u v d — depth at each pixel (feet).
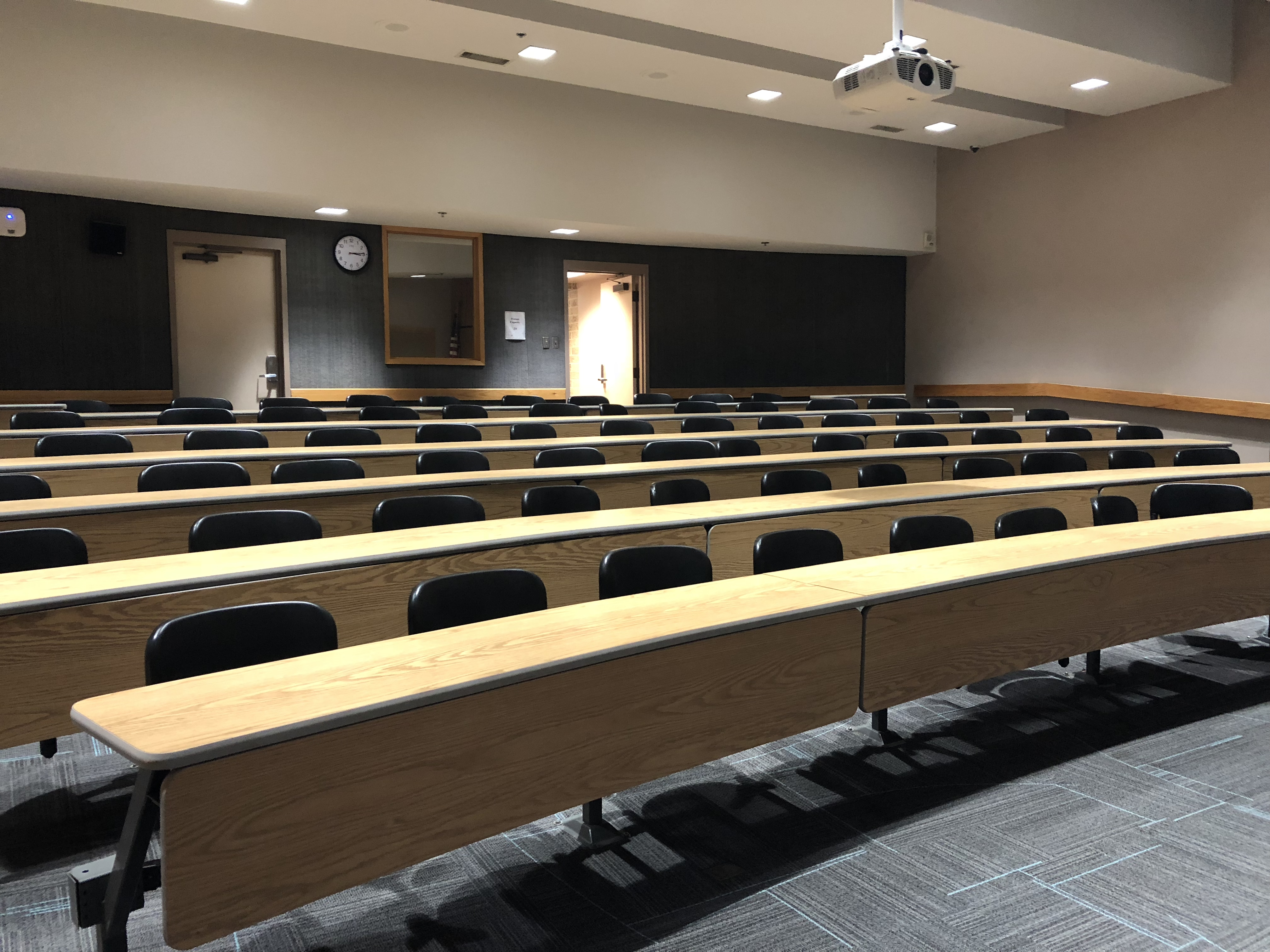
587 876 7.65
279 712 5.43
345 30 22.44
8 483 12.43
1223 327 29.63
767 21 21.95
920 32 22.89
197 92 25.27
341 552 9.89
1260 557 11.42
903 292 40.96
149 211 28.32
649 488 16.05
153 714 5.41
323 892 5.37
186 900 4.87
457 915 7.09
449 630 7.18
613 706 6.66
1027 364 36.06
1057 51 24.67
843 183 36.45
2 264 26.43
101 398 27.91
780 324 38.99
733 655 7.32
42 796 8.85
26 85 23.39
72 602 7.92
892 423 29.45
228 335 30.01
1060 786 9.23
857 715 11.17
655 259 36.58
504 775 6.12
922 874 7.63
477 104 29.12
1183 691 11.96
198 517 12.29
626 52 24.14
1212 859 7.83
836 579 8.90
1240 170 28.81
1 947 6.59
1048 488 15.49
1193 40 27.32
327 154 27.02
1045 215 34.91
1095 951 6.60
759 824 8.50
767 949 6.66
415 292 36.27
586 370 41.93
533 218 30.48
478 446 18.15
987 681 12.37
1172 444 21.71
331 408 26.37
